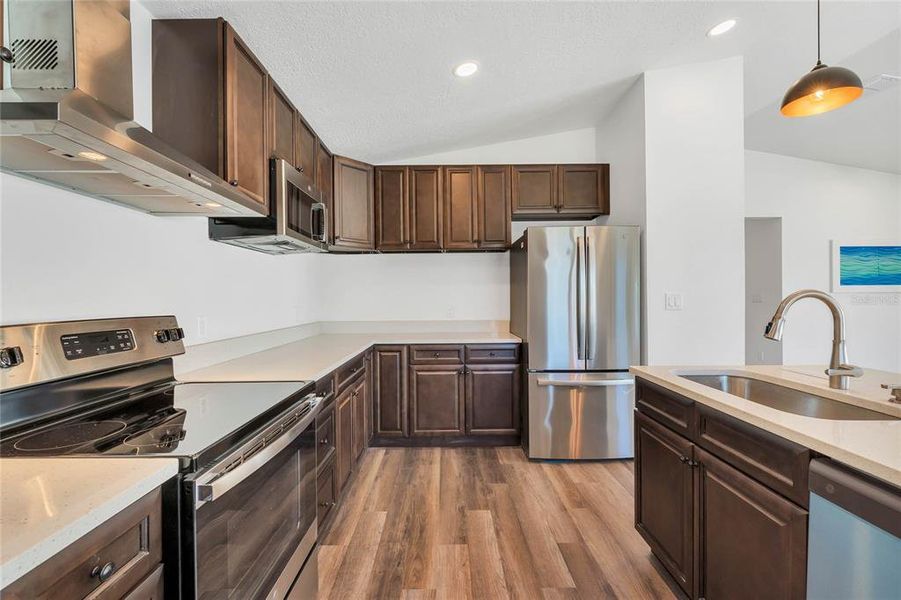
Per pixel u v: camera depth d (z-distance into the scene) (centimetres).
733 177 279
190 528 80
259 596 107
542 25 202
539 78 256
